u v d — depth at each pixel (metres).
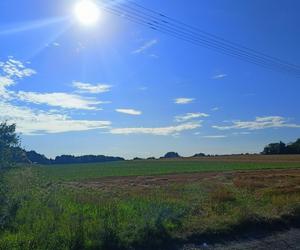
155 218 15.23
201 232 15.26
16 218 15.27
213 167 85.81
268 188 32.66
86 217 16.11
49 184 32.84
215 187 32.22
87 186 40.53
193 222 16.38
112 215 16.75
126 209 18.33
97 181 49.78
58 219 15.40
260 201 22.91
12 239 12.37
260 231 16.91
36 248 11.95
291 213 19.39
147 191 31.66
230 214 18.42
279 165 89.94
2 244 11.79
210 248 14.07
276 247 14.90
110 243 12.95
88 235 13.32
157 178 54.66
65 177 57.94
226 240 15.23
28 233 13.30
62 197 23.16
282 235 16.64
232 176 54.62
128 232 13.91
